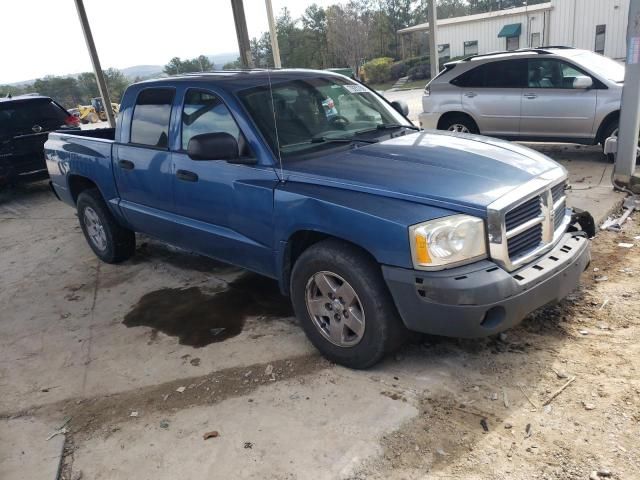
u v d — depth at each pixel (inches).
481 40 1117.7
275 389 131.6
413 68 1218.6
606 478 96.0
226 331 163.2
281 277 148.6
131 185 194.5
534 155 148.1
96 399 137.0
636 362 126.9
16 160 377.4
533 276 120.6
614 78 317.7
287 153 148.1
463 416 115.3
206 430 120.0
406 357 138.5
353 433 113.3
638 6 226.5
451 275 114.4
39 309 195.2
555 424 110.4
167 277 211.2
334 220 126.1
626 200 241.4
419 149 147.2
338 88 178.2
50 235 288.2
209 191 160.4
